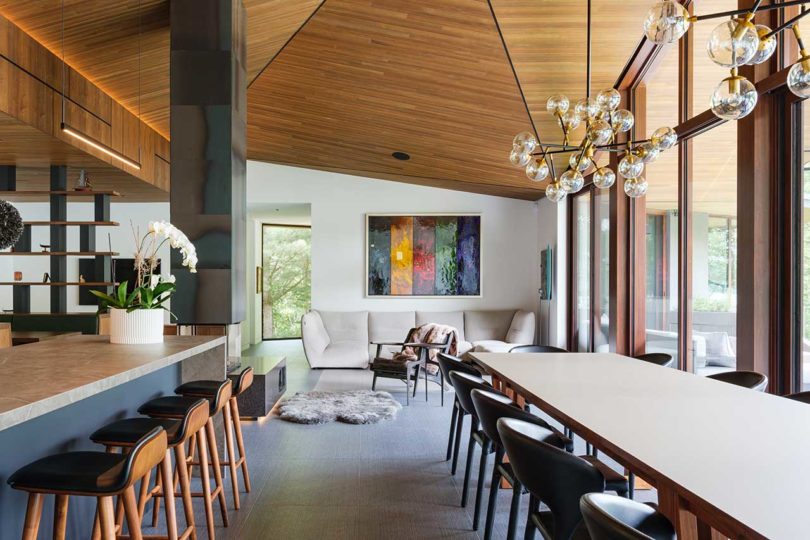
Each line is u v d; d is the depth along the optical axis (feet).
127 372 6.64
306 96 20.16
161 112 20.90
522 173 23.49
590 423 6.32
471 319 28.45
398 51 16.20
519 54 14.92
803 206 9.34
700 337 12.79
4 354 8.23
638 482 11.72
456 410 13.03
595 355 12.60
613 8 12.75
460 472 12.26
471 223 29.53
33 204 29.27
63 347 9.16
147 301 9.87
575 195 24.72
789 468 4.75
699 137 12.99
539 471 5.56
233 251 12.98
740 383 9.42
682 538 4.60
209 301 12.84
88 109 17.22
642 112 16.24
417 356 20.63
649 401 7.55
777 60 9.55
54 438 7.08
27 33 14.12
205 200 12.87
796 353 9.43
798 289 9.42
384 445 14.26
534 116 17.54
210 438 9.41
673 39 6.82
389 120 20.92
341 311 28.91
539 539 8.99
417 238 29.50
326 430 15.64
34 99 14.40
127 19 14.07
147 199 26.68
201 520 9.72
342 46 16.53
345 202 29.48
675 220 14.08
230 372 14.25
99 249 28.91
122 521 8.29
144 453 5.61
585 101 10.59
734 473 4.63
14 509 6.26
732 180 11.27
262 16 14.82
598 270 21.33
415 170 26.27
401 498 10.76
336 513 10.03
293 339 39.86
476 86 17.07
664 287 14.84
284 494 10.93
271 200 29.37
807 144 9.25
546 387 8.59
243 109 13.98
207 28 12.98
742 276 10.14
